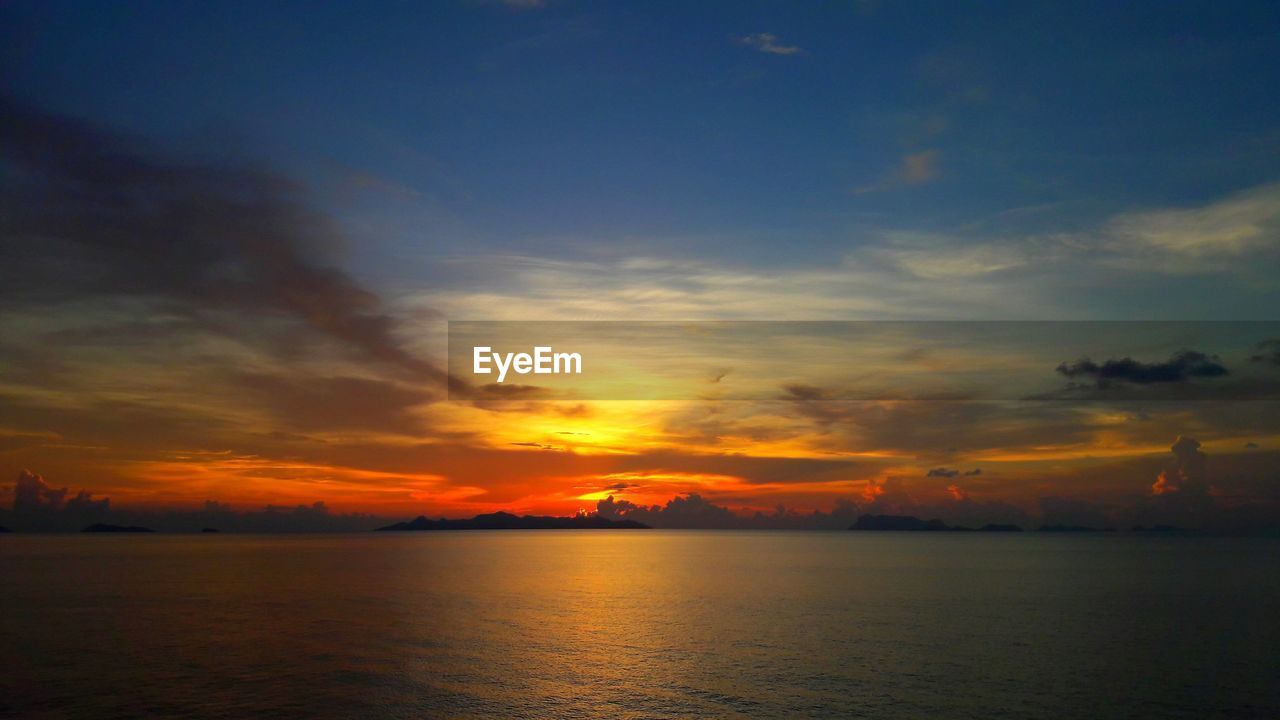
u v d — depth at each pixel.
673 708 35.81
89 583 94.81
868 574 111.31
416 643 51.31
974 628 57.81
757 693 38.28
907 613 66.31
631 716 34.66
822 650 48.78
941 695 37.88
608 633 55.53
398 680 40.69
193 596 79.94
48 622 60.84
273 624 59.94
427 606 71.31
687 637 53.72
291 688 39.12
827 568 126.19
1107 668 43.47
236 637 53.78
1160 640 52.44
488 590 86.88
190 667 43.59
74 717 34.31
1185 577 105.12
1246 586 90.94
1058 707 36.16
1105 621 61.41
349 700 37.03
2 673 42.25
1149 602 74.44
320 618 63.44
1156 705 36.50
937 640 52.38
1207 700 37.34
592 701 36.91
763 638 53.44
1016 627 58.34
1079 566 130.75
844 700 37.00
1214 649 49.06
